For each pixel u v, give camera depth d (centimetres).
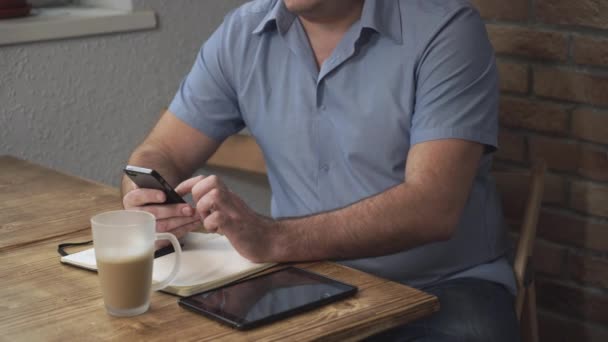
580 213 190
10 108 202
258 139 167
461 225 156
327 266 125
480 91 148
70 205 153
